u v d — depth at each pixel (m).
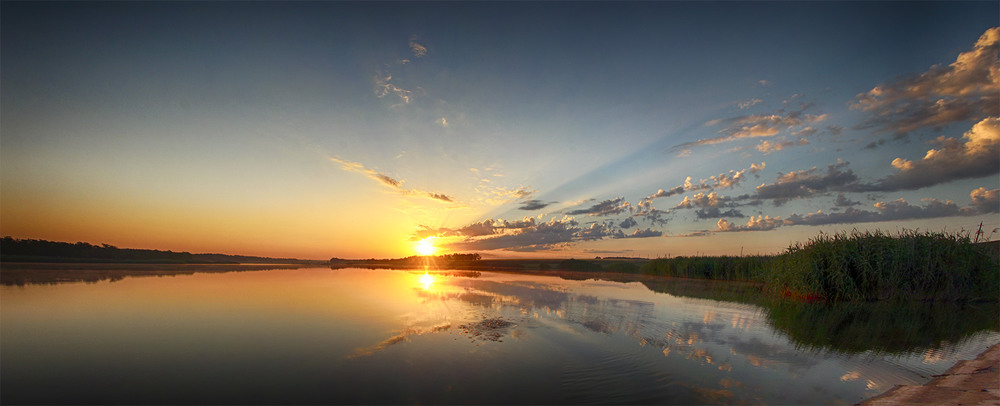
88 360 8.03
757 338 10.48
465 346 9.23
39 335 9.94
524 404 6.12
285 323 11.55
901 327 12.12
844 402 6.29
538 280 28.77
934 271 17.42
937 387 6.83
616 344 9.62
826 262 18.89
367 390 6.61
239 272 35.75
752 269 29.20
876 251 18.30
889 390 6.78
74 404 5.93
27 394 6.29
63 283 21.05
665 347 9.44
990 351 9.23
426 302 15.84
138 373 7.31
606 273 40.12
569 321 12.23
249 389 6.59
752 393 6.68
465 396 6.40
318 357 8.33
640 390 6.77
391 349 8.94
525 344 9.48
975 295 17.30
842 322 12.85
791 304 16.98
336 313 13.22
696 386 6.98
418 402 6.13
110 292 17.83
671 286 25.36
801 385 7.07
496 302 16.05
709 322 12.53
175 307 14.13
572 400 6.29
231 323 11.52
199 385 6.74
